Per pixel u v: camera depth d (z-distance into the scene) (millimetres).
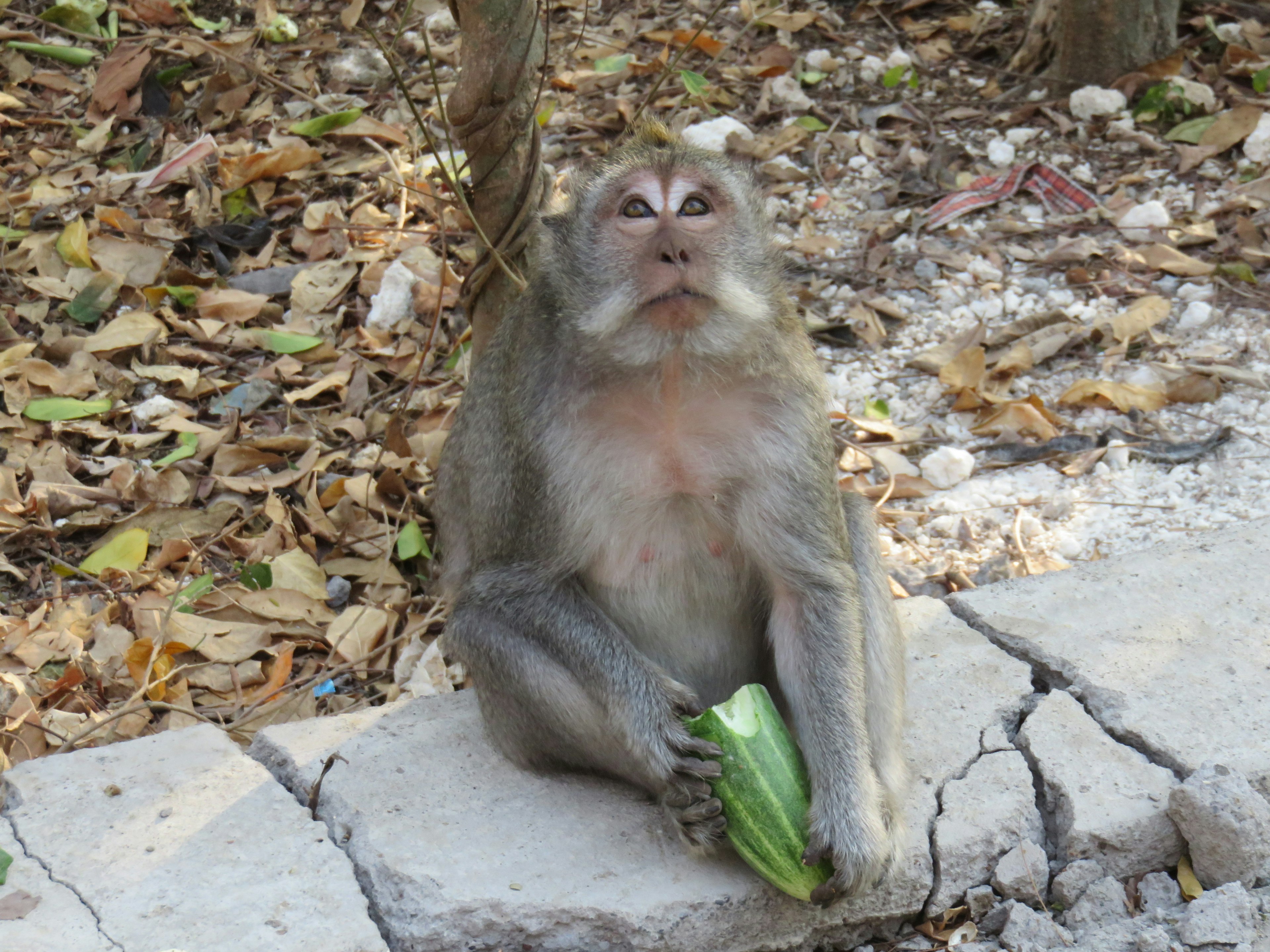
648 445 4141
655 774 3938
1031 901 4059
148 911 3795
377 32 9148
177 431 6680
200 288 7520
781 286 4238
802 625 4184
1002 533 5973
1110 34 8570
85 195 8133
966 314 7340
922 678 4707
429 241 7777
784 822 3787
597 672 4039
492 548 4414
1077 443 6445
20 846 4027
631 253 3914
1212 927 3744
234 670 5484
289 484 6375
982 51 9266
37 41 9156
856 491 6266
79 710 5289
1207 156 8031
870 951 4055
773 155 8367
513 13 5059
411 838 4051
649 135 4207
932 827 4121
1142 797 4156
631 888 3889
